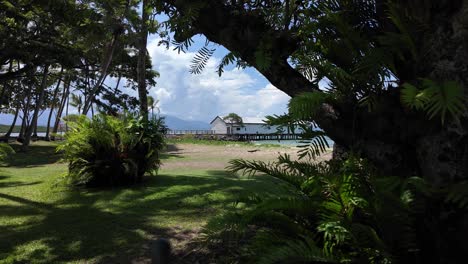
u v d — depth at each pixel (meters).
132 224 5.35
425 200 2.33
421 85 2.37
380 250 2.33
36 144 30.47
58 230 5.05
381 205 2.33
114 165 8.30
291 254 2.30
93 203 6.73
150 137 8.89
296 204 2.63
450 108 1.85
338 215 2.51
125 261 3.99
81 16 19.78
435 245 2.38
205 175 10.10
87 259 4.04
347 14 3.02
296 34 3.16
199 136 56.00
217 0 3.28
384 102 2.58
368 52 2.55
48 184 8.76
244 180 8.71
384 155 2.63
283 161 3.32
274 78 3.19
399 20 2.44
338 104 2.77
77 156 8.43
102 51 24.98
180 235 4.81
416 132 2.47
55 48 22.17
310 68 3.07
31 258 4.05
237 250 3.55
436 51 2.45
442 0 2.46
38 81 35.44
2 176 10.55
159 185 8.30
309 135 2.97
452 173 2.33
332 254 2.38
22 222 5.47
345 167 2.62
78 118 8.67
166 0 3.51
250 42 3.16
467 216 2.25
